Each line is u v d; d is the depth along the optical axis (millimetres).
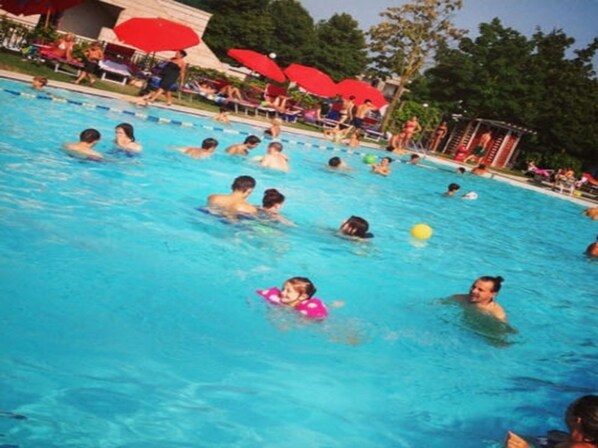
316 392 4453
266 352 4852
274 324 5375
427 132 37031
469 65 44500
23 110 11641
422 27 34656
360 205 12375
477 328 6633
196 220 7809
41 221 6344
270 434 3791
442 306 7023
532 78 43562
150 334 4668
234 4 58344
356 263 8031
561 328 7684
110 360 4152
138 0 32812
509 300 8445
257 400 4137
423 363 5441
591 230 18500
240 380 4336
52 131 10445
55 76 17484
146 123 14625
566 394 5523
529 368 5973
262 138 18391
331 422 4113
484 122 37875
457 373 5414
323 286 6801
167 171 10164
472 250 11156
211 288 5832
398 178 18453
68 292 4969
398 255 9133
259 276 6500
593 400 3992
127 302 5094
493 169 33875
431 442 4191
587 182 32438
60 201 7129
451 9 34344
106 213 7195
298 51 63156
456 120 39281
